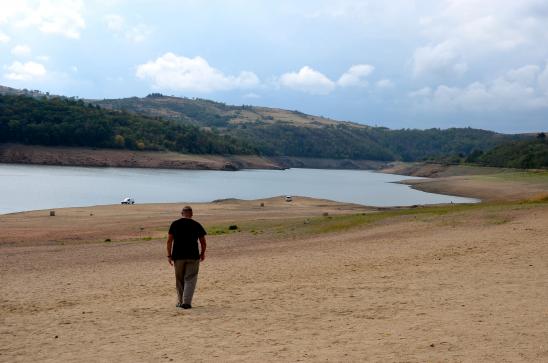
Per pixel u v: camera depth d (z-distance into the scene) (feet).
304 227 120.78
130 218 179.63
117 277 58.59
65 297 45.47
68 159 606.55
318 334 28.43
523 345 24.57
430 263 54.49
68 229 147.23
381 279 46.52
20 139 617.62
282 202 262.67
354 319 31.78
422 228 94.73
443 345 25.17
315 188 453.99
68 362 24.72
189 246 37.17
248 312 35.17
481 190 385.29
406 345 25.44
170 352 25.75
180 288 38.04
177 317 34.27
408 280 45.06
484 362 22.38
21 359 25.54
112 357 25.30
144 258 82.17
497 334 26.61
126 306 39.65
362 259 61.52
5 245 113.29
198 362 23.89
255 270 57.82
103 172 515.50
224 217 182.39
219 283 49.83
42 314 37.65
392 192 411.75
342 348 25.41
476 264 51.44
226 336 28.63
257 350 25.54
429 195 382.22
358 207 243.81
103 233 138.82
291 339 27.53
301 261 63.93
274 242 99.04
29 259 83.97
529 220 88.94
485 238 71.15
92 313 36.99
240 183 481.05
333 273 52.29
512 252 57.16
